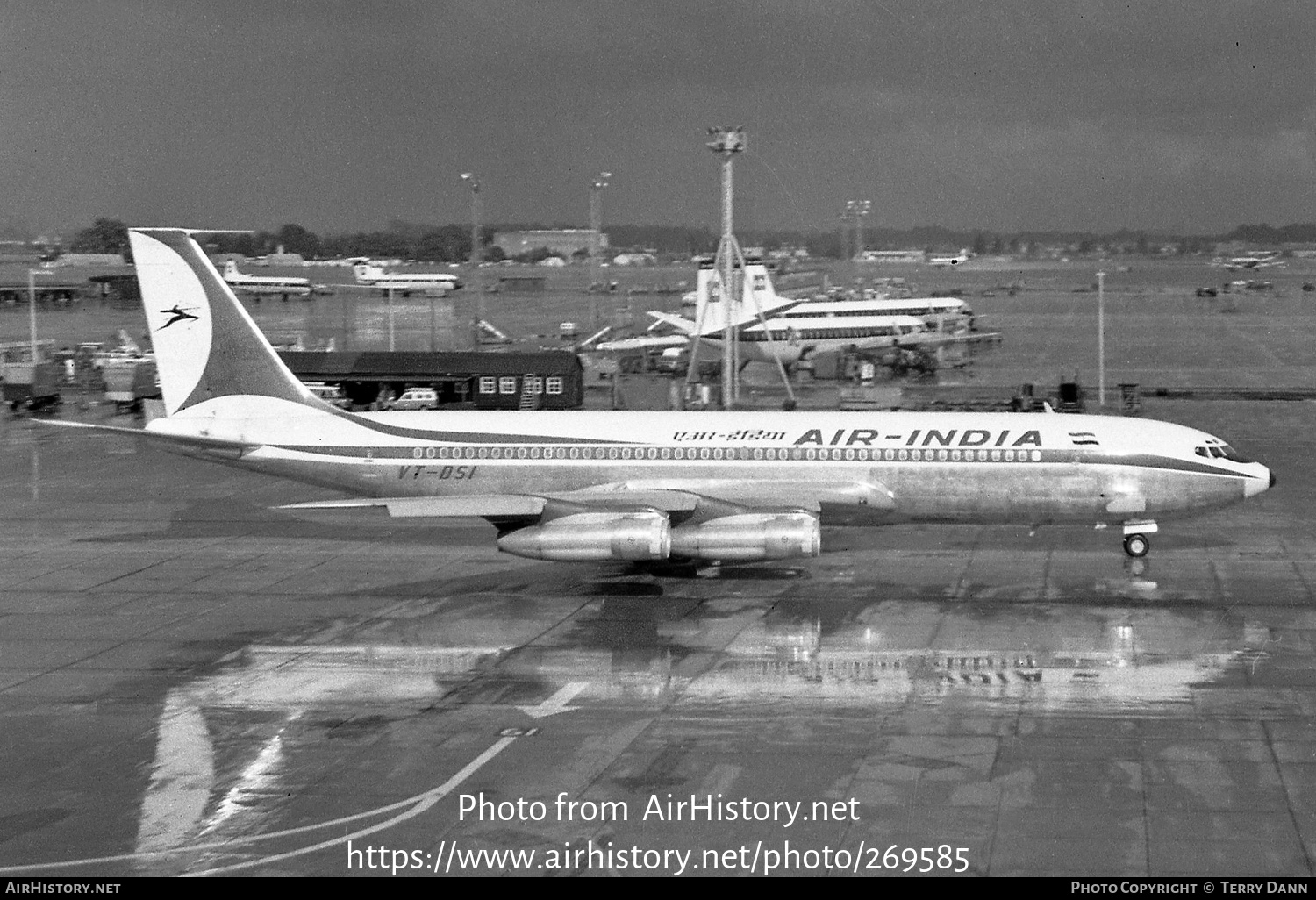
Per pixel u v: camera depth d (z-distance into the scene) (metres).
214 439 77.62
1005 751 48.78
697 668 59.09
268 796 46.09
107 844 42.62
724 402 138.62
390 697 56.06
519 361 147.12
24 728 53.12
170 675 59.56
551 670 59.28
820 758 48.44
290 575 78.25
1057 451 74.56
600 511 71.56
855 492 75.06
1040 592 71.44
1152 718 52.03
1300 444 122.62
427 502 70.88
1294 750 48.59
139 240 80.12
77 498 102.81
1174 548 81.94
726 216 130.12
